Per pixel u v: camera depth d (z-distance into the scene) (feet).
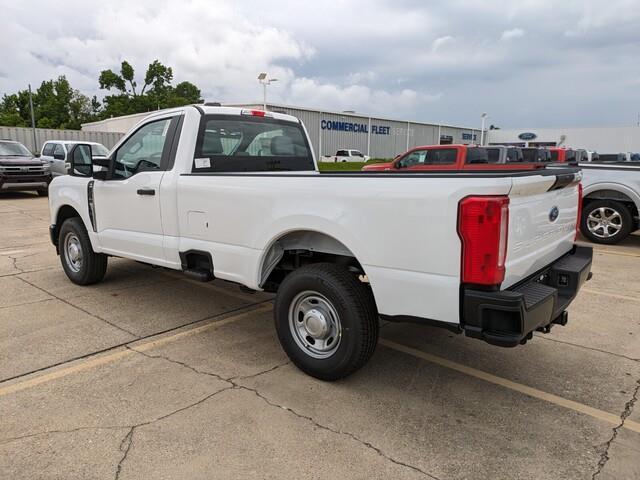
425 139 168.04
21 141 88.22
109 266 22.88
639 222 28.17
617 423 10.12
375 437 9.56
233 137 15.66
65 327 15.10
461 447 9.28
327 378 11.61
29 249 26.78
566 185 11.69
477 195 8.84
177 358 13.01
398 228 9.81
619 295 18.84
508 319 8.91
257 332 14.97
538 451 9.18
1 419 9.99
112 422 9.93
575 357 13.28
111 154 16.84
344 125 136.77
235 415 10.25
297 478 8.37
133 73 247.70
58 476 8.32
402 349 13.78
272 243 12.21
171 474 8.41
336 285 10.96
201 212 13.58
